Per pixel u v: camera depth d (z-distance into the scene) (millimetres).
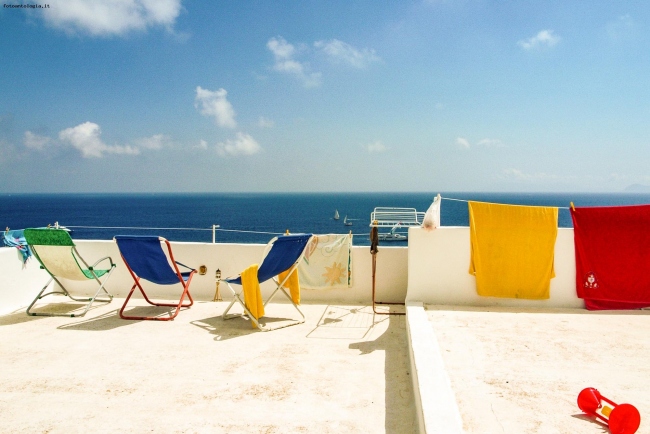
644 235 4867
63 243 5027
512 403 2811
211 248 6211
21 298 5758
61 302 6004
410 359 3699
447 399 2666
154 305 5828
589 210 5020
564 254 5164
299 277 5973
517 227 5148
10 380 3475
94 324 4988
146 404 3086
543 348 3812
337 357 3979
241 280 4934
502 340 4027
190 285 6285
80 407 3043
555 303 5199
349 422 2850
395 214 5875
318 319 5211
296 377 3537
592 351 3740
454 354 3678
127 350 4156
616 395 2926
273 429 2760
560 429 2492
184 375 3580
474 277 5301
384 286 5945
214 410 3002
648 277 4895
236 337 4551
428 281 5371
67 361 3875
